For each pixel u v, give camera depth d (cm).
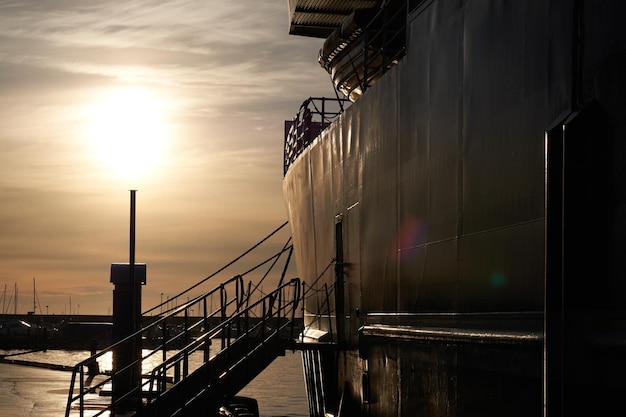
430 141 1392
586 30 955
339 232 1969
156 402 1719
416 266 1448
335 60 2144
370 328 1672
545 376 953
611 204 905
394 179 1571
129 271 2612
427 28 1414
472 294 1223
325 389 2073
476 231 1211
